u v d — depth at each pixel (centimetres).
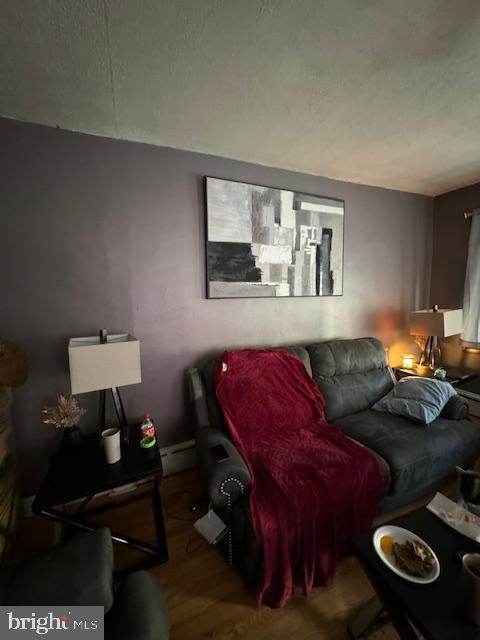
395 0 91
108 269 172
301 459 147
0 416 133
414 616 77
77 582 82
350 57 114
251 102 141
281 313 232
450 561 92
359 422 189
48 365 162
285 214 220
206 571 129
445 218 295
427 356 282
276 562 112
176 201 186
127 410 184
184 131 165
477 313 266
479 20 98
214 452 139
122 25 97
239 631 106
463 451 172
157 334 188
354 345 231
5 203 148
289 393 192
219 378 177
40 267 157
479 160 216
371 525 144
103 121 152
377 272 278
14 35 100
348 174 237
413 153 201
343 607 114
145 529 152
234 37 103
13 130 147
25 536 148
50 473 128
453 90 135
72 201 161
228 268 202
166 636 78
